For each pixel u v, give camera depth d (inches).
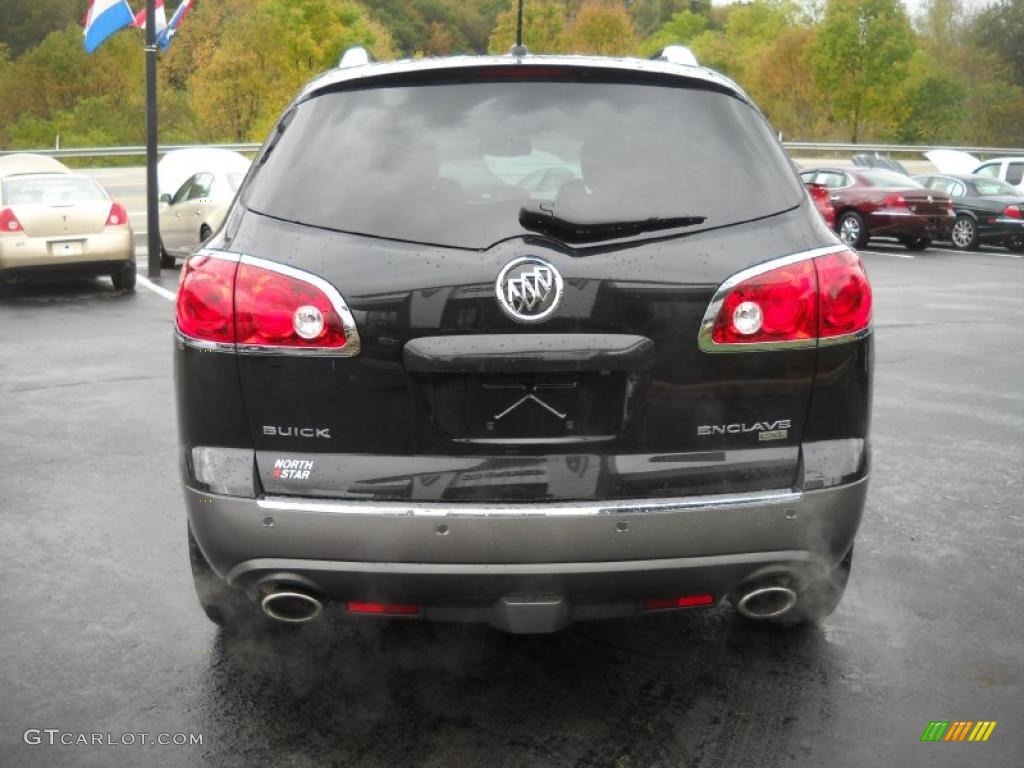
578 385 106.1
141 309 465.4
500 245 104.8
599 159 110.3
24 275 497.7
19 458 228.2
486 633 141.2
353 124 113.9
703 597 111.6
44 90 2305.6
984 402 285.4
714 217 108.3
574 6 2397.9
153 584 158.9
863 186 851.4
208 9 2244.1
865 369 112.0
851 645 137.9
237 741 114.5
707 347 106.1
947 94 2011.6
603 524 103.4
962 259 778.8
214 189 581.3
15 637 140.4
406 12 4717.0
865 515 190.2
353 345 105.4
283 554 106.0
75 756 111.3
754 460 108.5
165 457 229.3
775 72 2203.5
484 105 114.0
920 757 111.1
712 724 117.5
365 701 123.1
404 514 103.4
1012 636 141.1
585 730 116.3
